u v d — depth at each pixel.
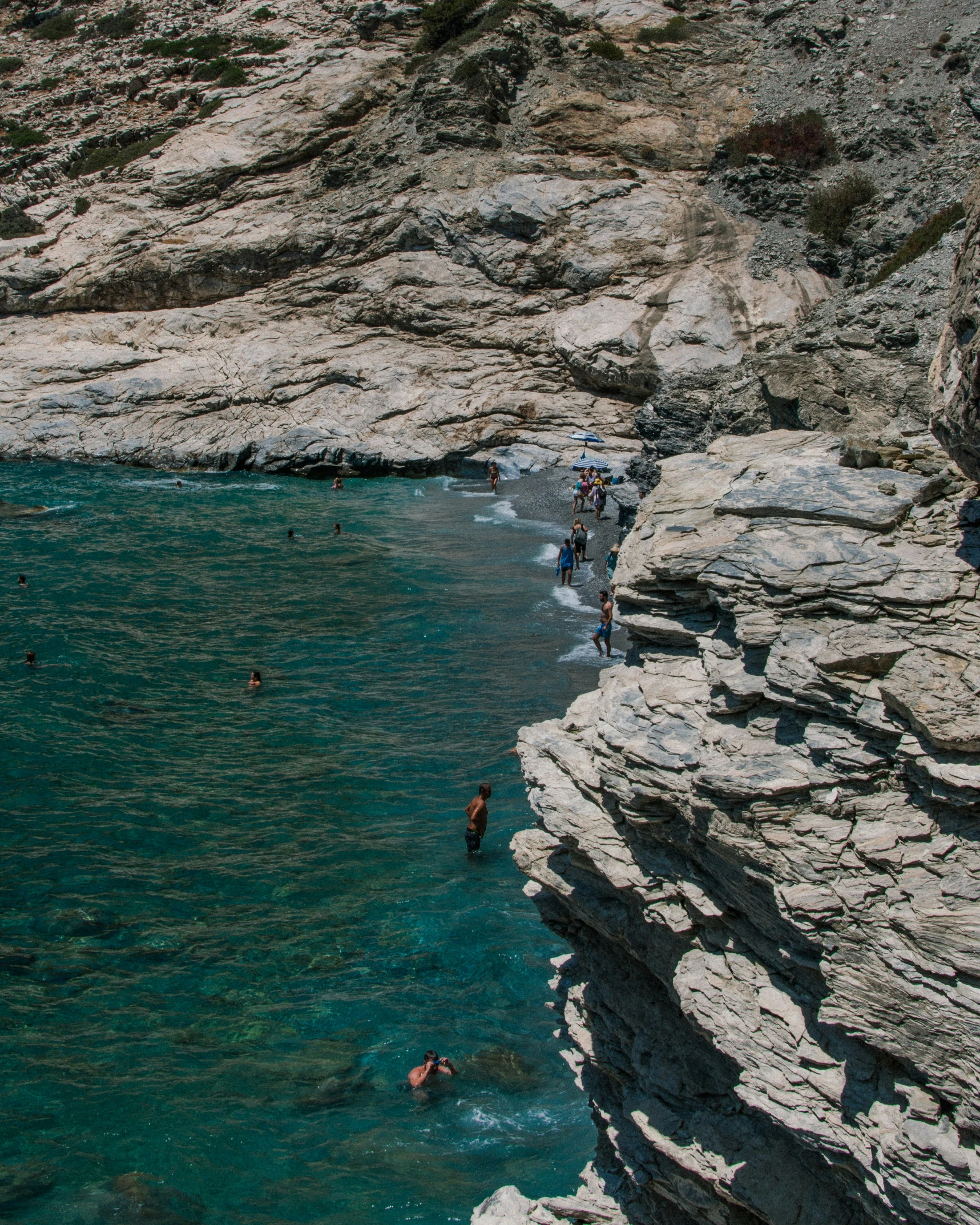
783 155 55.88
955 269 7.60
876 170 54.00
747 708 7.76
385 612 32.12
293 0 78.44
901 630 7.12
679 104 61.78
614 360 51.94
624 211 55.56
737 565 7.96
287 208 62.25
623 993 9.29
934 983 6.18
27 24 90.88
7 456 56.59
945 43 57.72
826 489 8.38
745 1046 7.23
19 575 34.19
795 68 62.12
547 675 27.06
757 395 30.27
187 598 33.25
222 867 18.16
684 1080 8.40
